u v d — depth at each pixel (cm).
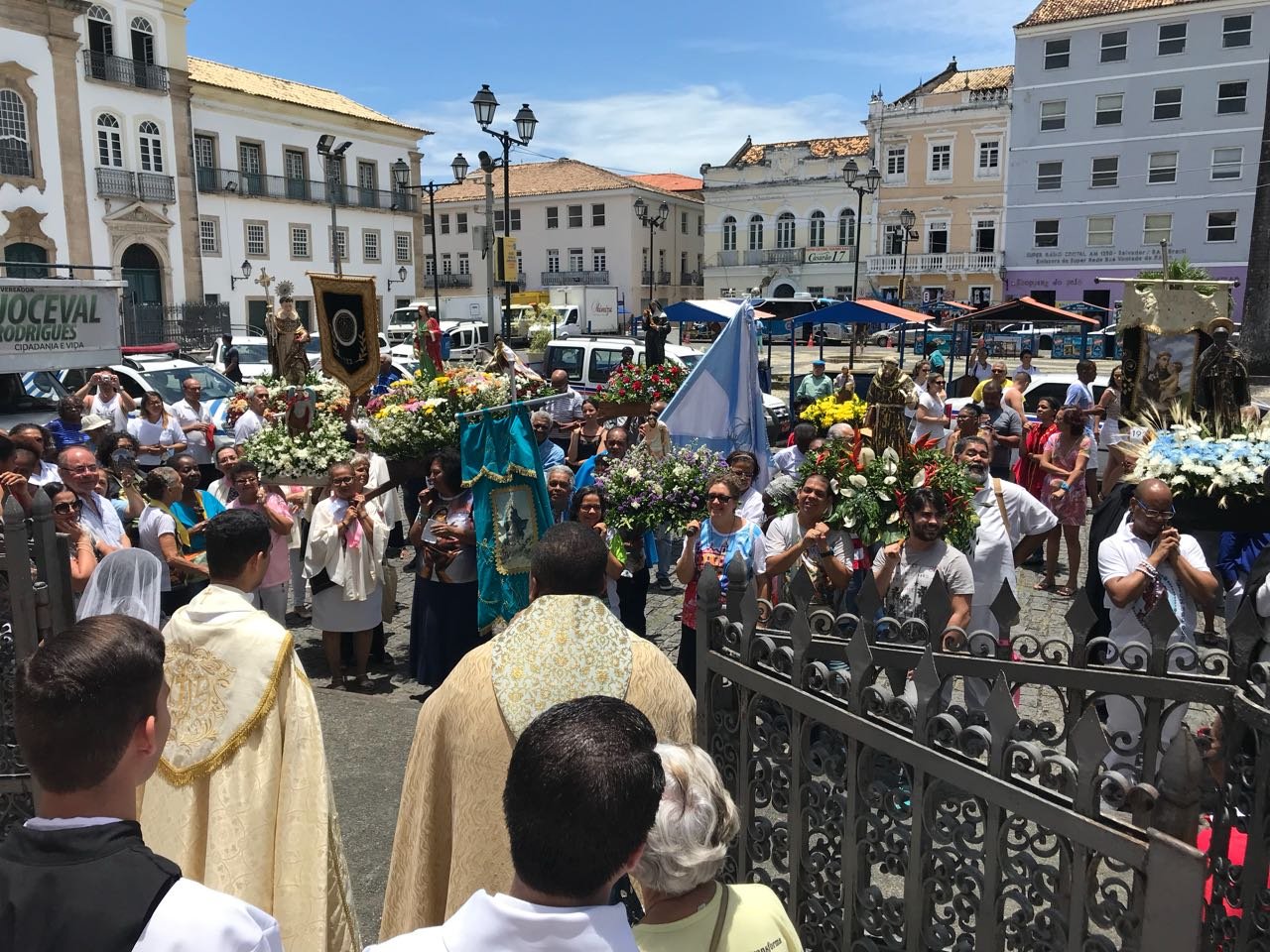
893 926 238
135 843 155
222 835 266
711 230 5566
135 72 3300
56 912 144
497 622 539
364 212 4394
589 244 5788
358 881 405
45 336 1120
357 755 520
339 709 584
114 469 612
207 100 3719
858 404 880
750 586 273
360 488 630
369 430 773
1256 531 497
